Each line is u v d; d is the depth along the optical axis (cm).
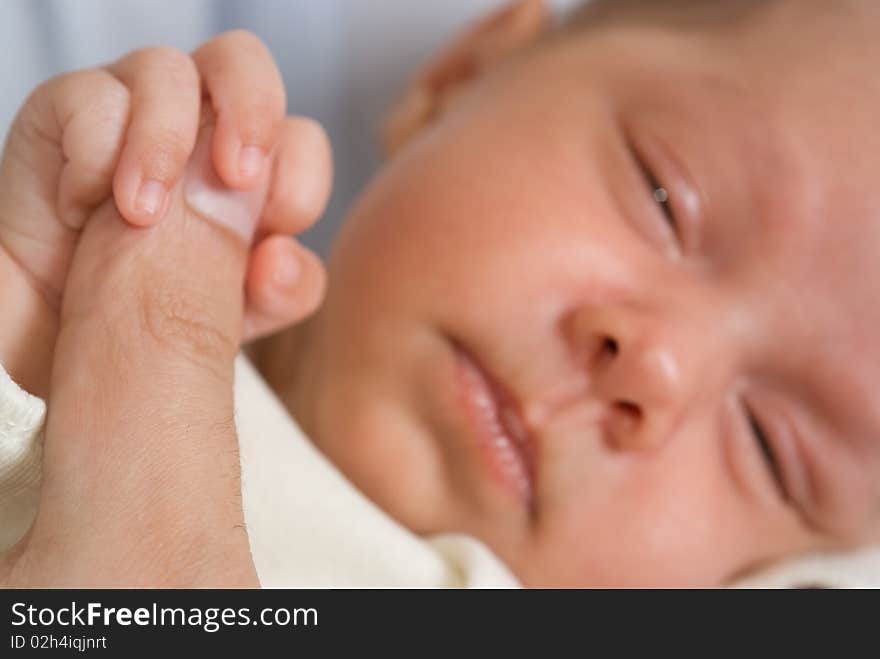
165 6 43
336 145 48
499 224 40
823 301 41
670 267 40
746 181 41
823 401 41
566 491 40
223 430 34
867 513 43
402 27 48
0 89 41
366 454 40
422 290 40
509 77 43
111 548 32
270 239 36
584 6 46
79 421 33
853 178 41
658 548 40
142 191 34
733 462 41
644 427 39
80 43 42
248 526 38
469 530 40
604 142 41
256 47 36
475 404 40
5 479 33
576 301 40
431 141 42
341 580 38
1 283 35
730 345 40
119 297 34
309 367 41
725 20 43
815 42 42
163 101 35
